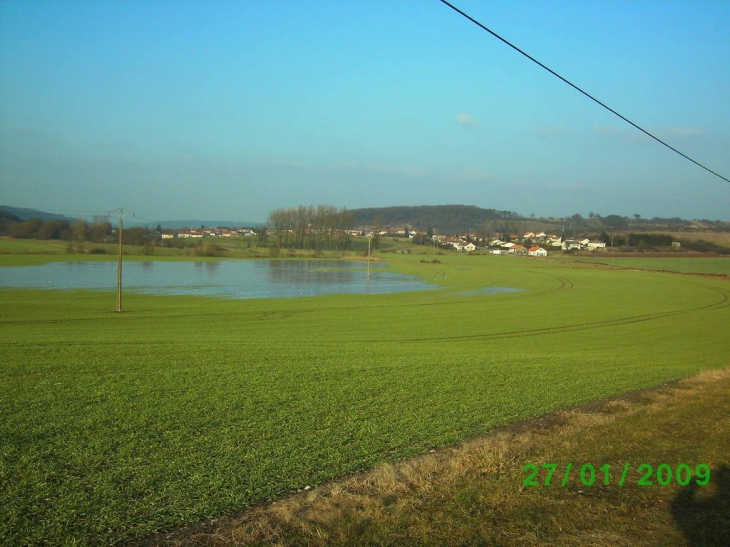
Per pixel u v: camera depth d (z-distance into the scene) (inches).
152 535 250.8
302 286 3063.5
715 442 370.9
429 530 242.7
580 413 479.2
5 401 479.5
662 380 703.1
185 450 369.4
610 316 2050.9
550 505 270.1
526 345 1337.4
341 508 266.4
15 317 1643.7
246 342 1092.5
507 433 411.2
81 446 370.6
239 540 238.2
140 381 580.4
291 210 6692.9
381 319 1845.5
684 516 261.9
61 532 251.6
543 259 5944.9
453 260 5866.1
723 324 1856.5
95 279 3070.9
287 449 376.2
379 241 7662.4
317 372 669.9
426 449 382.9
